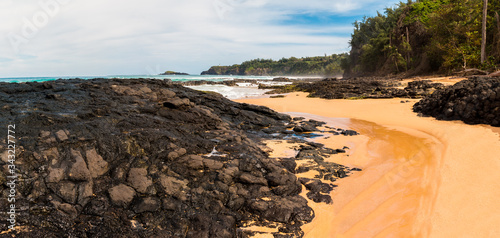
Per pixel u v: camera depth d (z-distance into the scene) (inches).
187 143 300.2
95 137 245.8
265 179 264.5
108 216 193.5
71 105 334.0
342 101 903.7
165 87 545.0
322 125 552.7
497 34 1521.9
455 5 1892.2
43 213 184.9
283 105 868.0
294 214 221.5
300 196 249.8
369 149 383.6
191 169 254.2
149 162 248.7
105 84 449.7
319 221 217.9
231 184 248.5
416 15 2573.8
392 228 204.5
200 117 408.5
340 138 446.6
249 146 340.8
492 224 196.9
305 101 960.3
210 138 343.3
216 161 268.8
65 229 180.9
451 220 207.0
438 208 223.1
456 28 1750.7
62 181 204.2
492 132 415.8
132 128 301.1
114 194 208.5
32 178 198.4
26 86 385.1
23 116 260.8
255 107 591.8
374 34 3535.9
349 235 200.7
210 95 580.7
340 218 220.8
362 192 259.1
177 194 221.9
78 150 229.1
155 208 205.8
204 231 193.8
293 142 420.8
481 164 295.0
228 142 341.7
